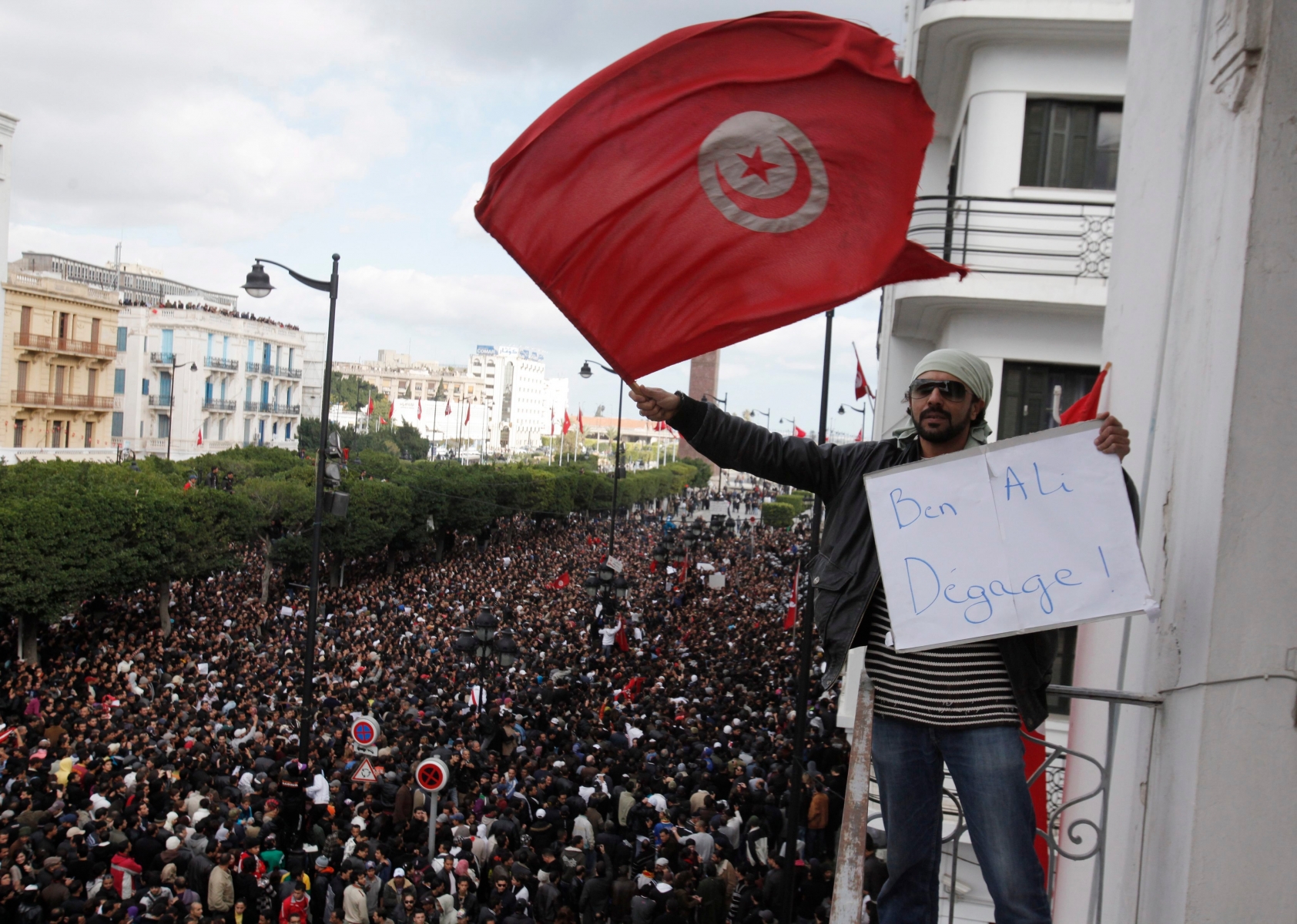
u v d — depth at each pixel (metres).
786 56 3.24
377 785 15.56
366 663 25.81
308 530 40.72
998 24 12.75
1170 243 3.83
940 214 14.91
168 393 74.94
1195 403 3.27
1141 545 3.82
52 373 59.69
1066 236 12.65
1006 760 2.72
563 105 3.33
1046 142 13.25
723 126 3.27
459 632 19.53
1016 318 12.98
